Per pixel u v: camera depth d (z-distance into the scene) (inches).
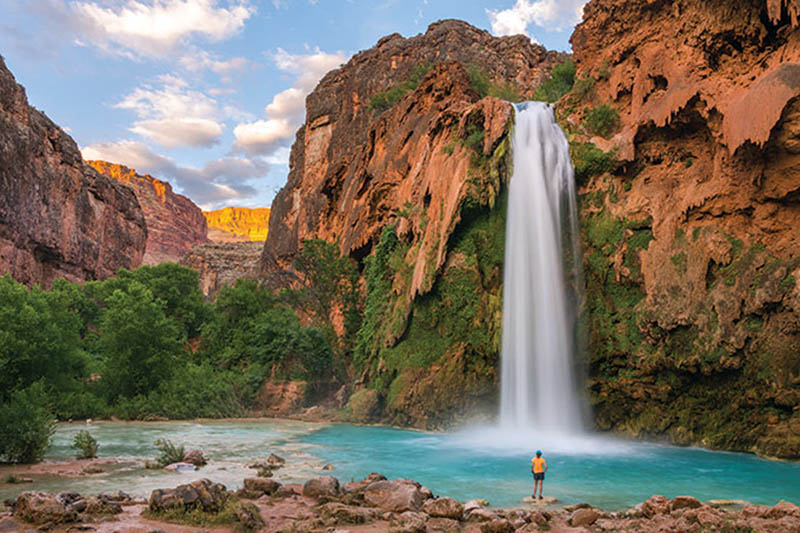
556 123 1262.3
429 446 872.9
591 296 1115.3
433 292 1232.8
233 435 970.1
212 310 2564.0
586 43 1348.4
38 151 3663.9
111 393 1314.0
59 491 461.7
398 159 1814.7
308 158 4146.2
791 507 397.4
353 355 1593.3
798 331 823.7
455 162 1269.7
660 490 547.8
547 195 1171.9
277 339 1577.3
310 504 426.9
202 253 5836.6
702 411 941.8
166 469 587.8
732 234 948.0
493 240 1202.0
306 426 1182.3
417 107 1895.9
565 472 652.7
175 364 1446.9
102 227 4771.2
